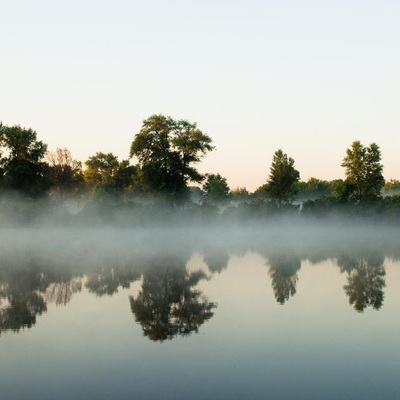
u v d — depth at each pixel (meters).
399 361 14.32
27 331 17.84
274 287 26.78
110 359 14.71
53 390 12.52
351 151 109.56
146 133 84.00
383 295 24.09
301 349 15.48
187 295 24.58
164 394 12.20
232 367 13.95
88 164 132.38
